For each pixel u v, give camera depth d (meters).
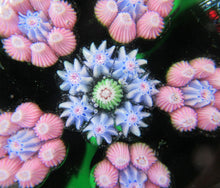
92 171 0.05
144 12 0.05
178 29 0.05
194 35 0.05
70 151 0.05
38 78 0.05
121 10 0.05
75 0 0.05
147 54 0.05
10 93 0.05
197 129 0.05
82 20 0.05
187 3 0.05
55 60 0.05
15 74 0.05
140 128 0.05
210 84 0.05
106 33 0.05
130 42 0.05
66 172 0.05
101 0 0.05
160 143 0.05
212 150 0.05
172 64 0.05
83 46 0.05
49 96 0.05
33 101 0.05
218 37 0.05
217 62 0.05
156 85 0.05
